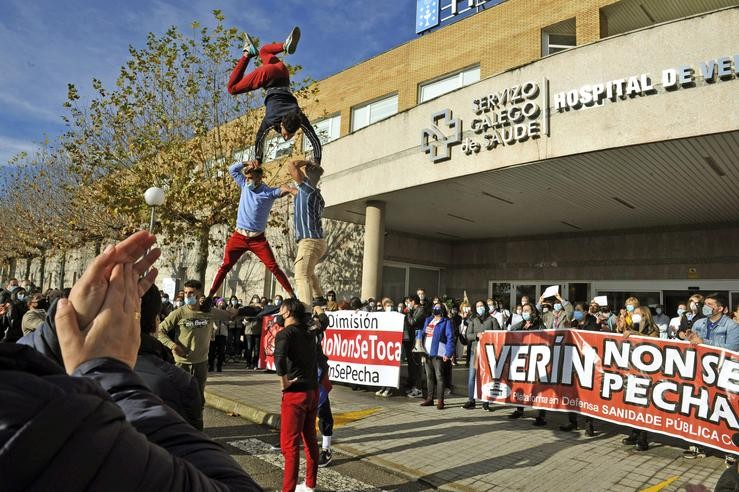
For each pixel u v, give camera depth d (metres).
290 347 4.85
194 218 16.08
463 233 18.55
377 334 10.02
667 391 6.53
